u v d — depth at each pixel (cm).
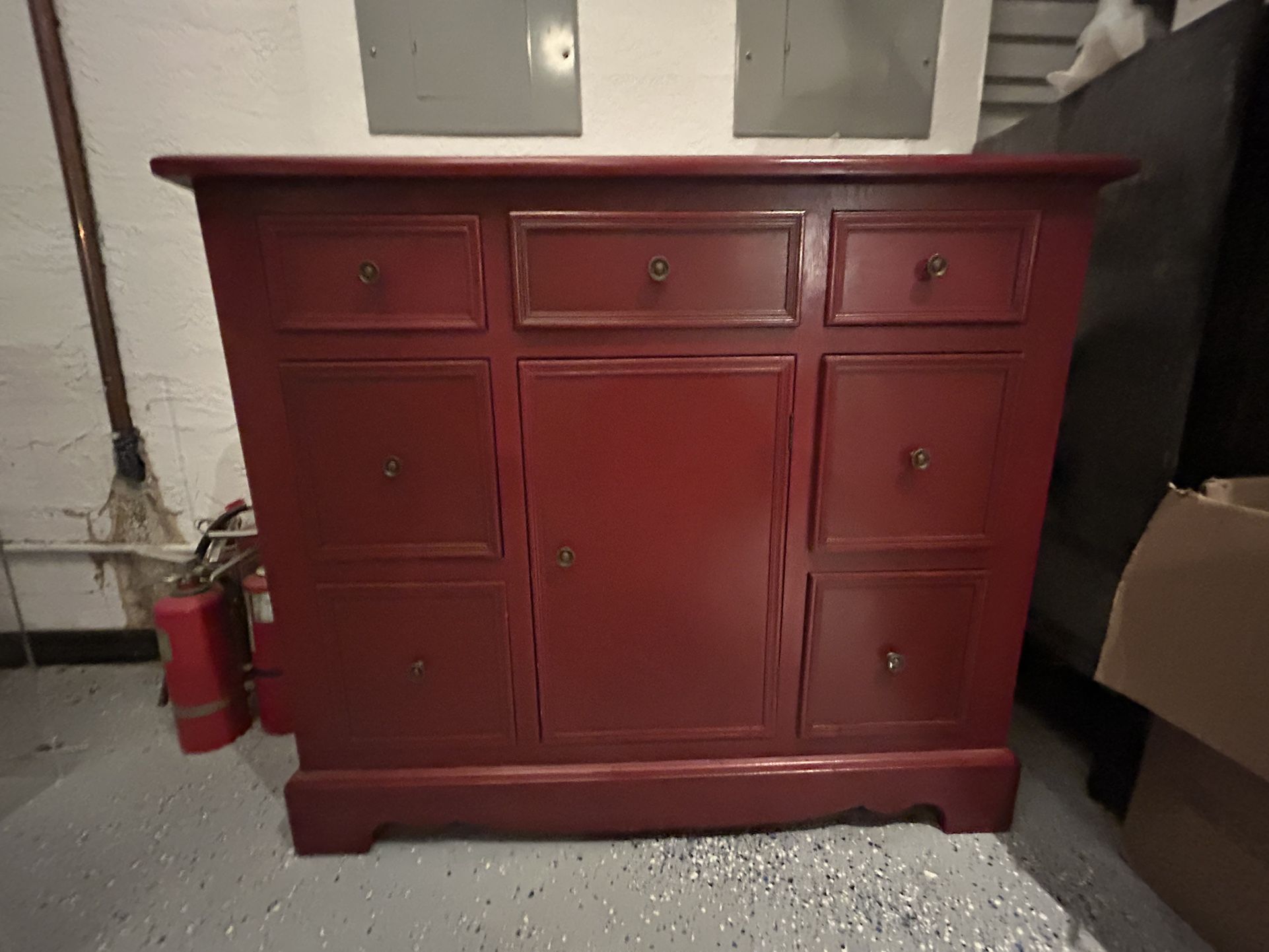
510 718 97
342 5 121
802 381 86
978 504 91
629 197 80
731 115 132
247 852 101
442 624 93
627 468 88
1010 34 136
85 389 138
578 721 98
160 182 129
